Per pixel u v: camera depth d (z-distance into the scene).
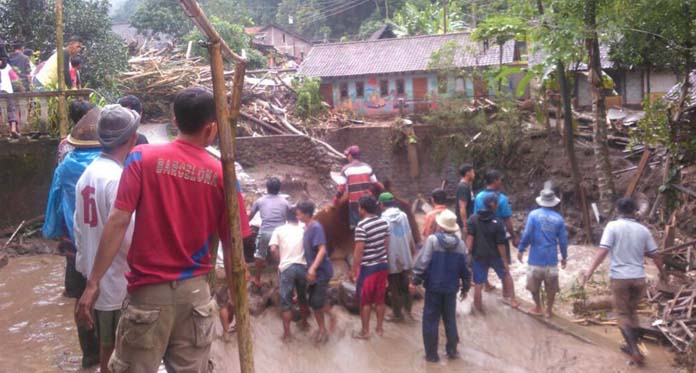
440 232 7.50
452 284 7.43
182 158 2.82
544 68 16.11
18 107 11.29
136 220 2.79
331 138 22.44
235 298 2.82
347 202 10.29
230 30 32.84
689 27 12.09
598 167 14.59
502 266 9.09
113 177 4.16
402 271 8.65
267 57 37.62
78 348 6.29
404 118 23.08
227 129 2.74
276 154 19.39
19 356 6.06
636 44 13.26
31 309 7.61
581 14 13.01
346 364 7.38
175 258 2.80
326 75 27.42
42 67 12.70
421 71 26.22
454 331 7.57
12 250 10.56
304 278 7.81
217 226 2.94
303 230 7.98
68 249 5.23
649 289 9.28
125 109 4.34
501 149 20.09
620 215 7.80
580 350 7.84
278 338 7.87
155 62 22.77
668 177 12.90
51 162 11.30
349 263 10.18
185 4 2.53
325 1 53.56
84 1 17.97
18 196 11.20
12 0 16.78
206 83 21.95
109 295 4.16
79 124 4.98
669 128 12.84
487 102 21.53
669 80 22.83
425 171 21.97
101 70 17.58
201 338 2.87
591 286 10.16
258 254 8.35
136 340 2.75
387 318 8.77
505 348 7.95
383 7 52.28
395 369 7.30
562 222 8.75
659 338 8.02
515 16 15.87
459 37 28.06
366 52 28.53
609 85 16.08
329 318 8.57
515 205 19.12
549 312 8.83
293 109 23.61
